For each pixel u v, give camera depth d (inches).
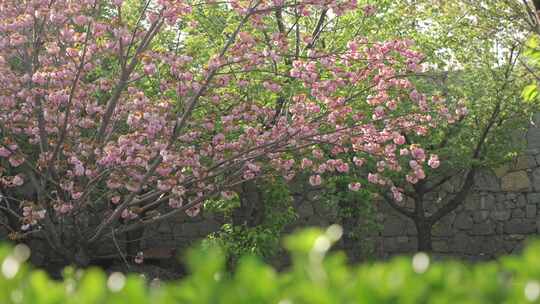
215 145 573.0
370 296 112.3
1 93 524.4
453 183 877.2
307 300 111.0
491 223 879.7
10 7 529.7
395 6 742.5
